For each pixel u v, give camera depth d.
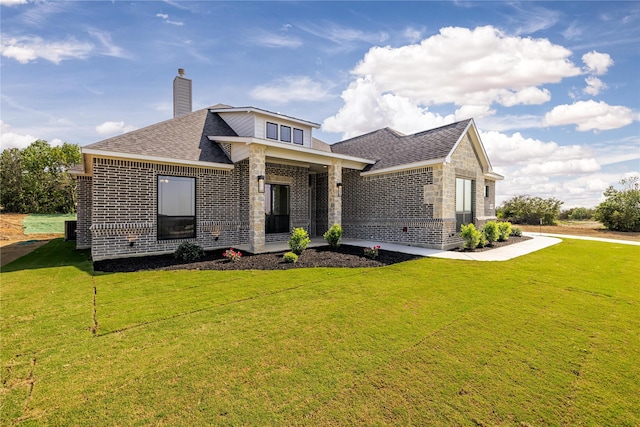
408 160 14.69
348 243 15.02
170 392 3.27
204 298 6.42
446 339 4.57
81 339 4.50
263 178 12.09
